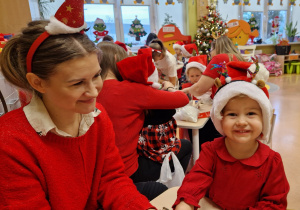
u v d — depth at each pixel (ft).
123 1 18.38
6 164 1.95
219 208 2.90
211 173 2.90
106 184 2.82
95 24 17.99
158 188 3.72
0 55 2.02
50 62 1.85
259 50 22.59
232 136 2.62
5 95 3.61
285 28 24.25
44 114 2.19
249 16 22.56
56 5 15.88
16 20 8.47
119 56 4.18
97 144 2.71
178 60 14.84
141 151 4.36
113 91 3.92
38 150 2.13
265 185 2.64
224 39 6.73
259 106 2.59
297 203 5.55
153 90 4.02
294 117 11.27
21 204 2.02
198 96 6.80
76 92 1.98
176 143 4.71
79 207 2.55
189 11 19.47
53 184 2.25
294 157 7.67
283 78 20.90
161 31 17.60
